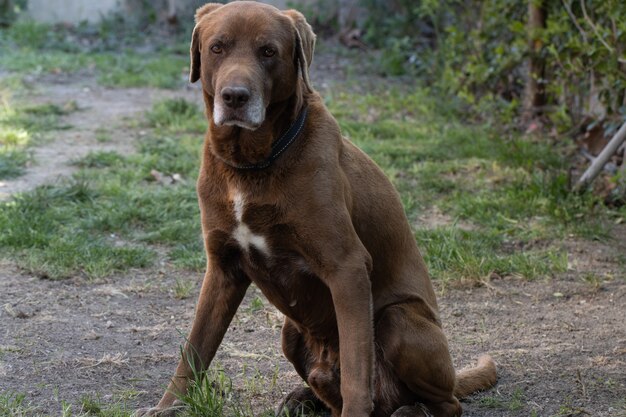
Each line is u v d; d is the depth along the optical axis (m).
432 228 7.16
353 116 10.97
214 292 4.13
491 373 4.63
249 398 4.52
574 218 7.30
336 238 3.81
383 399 4.10
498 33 10.62
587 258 6.57
